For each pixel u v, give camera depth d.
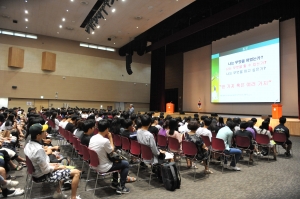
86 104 18.34
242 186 3.54
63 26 14.50
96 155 2.96
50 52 16.62
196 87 16.45
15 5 11.43
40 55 16.45
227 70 13.38
